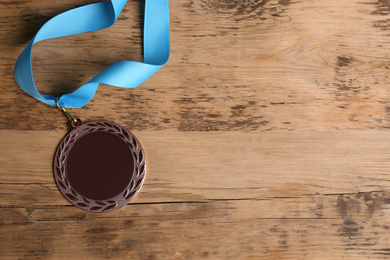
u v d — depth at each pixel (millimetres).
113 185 484
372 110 506
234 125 500
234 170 498
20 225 485
